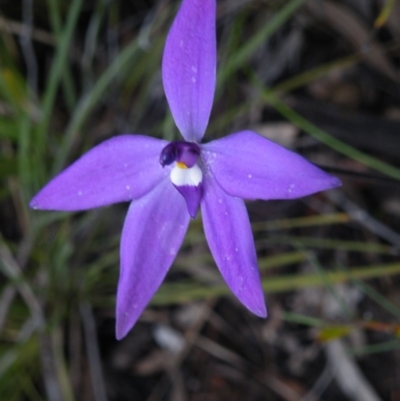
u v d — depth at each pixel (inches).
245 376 11.2
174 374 11.2
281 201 11.4
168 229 8.1
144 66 11.1
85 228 11.0
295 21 11.5
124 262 7.9
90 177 7.8
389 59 11.3
